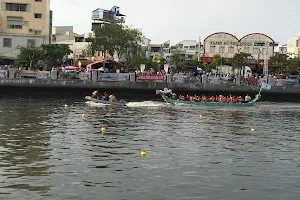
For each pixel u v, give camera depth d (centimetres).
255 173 2661
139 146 3309
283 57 10681
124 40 10019
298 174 2666
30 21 9350
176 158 2961
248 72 11431
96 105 5966
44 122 4309
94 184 2342
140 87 7588
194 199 2169
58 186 2291
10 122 4228
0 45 9006
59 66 8888
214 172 2648
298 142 3725
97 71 7456
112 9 12638
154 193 2236
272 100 7969
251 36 12394
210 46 12644
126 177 2480
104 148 3198
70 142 3372
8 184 2292
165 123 4531
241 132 4156
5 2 9206
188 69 11594
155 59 11538
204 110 5872
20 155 2888
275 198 2228
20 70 7212
